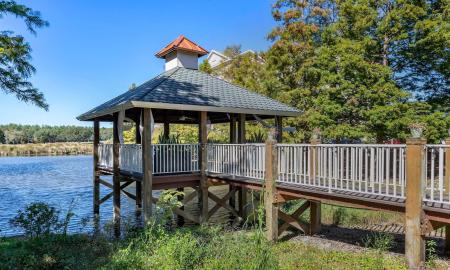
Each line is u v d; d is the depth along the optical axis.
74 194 19.45
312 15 20.17
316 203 8.68
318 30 19.47
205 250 5.20
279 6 20.38
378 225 9.30
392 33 14.63
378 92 14.02
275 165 7.61
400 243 7.50
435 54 14.43
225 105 10.60
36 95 9.33
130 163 10.94
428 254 6.30
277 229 7.63
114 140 12.38
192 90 11.26
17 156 70.88
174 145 10.48
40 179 27.09
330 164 6.65
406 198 5.25
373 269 5.28
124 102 9.33
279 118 12.78
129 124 17.11
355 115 15.58
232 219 11.68
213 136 21.73
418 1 13.99
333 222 9.78
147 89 10.30
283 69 18.97
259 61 23.36
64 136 96.81
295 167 7.41
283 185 7.48
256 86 20.55
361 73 14.56
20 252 6.34
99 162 14.27
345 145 6.36
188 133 23.75
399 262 5.61
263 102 12.32
